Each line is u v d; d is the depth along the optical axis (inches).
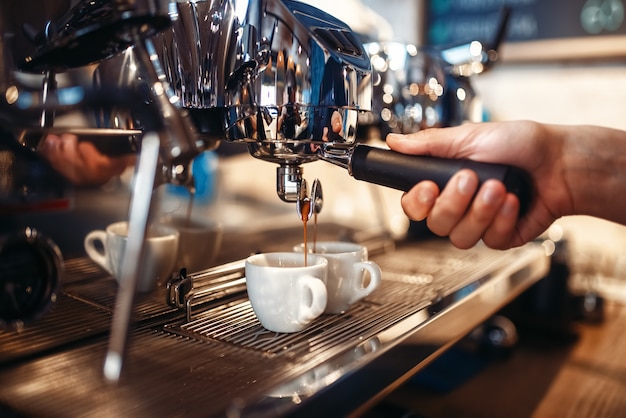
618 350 33.0
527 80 49.7
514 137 19.8
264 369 15.4
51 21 16.4
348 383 15.0
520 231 22.3
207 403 13.4
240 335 18.1
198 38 17.6
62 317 19.0
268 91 16.3
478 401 27.0
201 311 20.6
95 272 21.9
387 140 19.3
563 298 34.8
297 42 16.1
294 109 16.3
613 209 21.1
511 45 49.4
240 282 22.3
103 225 22.0
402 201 18.5
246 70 16.6
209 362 16.0
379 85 27.4
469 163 17.4
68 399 13.7
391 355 17.0
